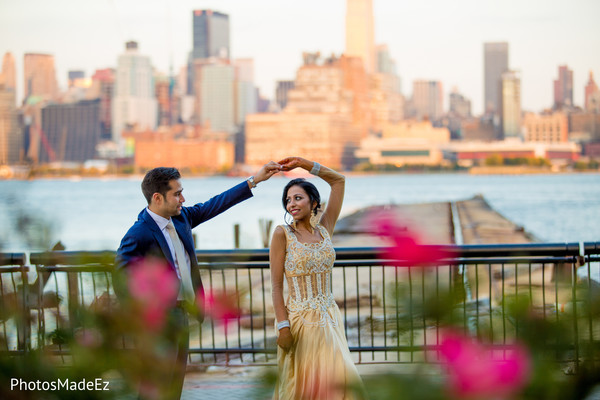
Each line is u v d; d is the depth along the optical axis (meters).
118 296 2.26
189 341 2.33
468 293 1.81
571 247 6.61
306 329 4.75
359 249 6.68
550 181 179.75
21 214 2.02
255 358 7.68
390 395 1.63
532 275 12.09
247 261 6.82
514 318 1.71
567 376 1.61
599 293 1.73
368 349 6.69
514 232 29.36
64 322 2.09
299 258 4.82
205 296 2.44
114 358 2.05
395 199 84.00
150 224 4.77
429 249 2.09
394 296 1.84
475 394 1.60
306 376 4.69
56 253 2.07
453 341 1.69
